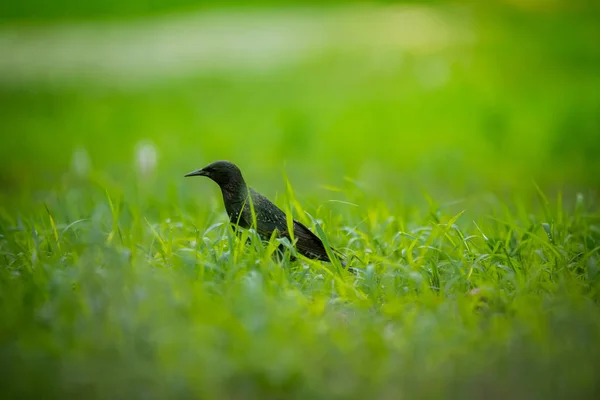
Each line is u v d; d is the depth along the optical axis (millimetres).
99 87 31641
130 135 24453
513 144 21672
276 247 9375
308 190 17031
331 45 38375
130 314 7473
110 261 8352
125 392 6715
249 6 52062
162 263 9281
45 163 21547
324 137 23000
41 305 7902
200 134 24016
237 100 29016
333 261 9211
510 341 7570
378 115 25656
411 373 7113
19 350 7086
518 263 9516
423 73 31391
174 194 14875
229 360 6969
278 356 6984
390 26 43000
